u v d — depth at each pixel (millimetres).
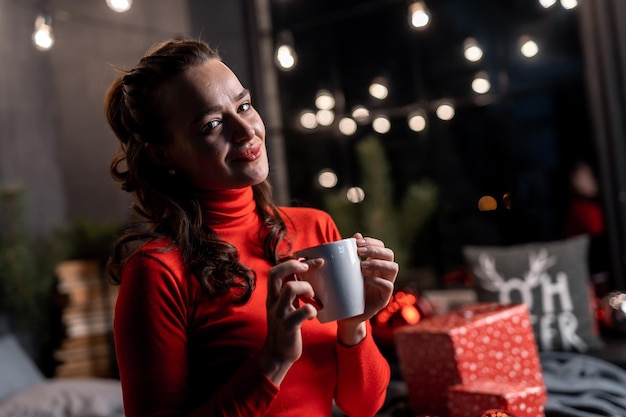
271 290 980
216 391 1073
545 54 5344
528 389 1724
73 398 3021
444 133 5910
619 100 3762
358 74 6297
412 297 3084
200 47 1127
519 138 5312
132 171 1197
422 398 2010
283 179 5453
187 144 1098
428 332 1950
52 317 4039
